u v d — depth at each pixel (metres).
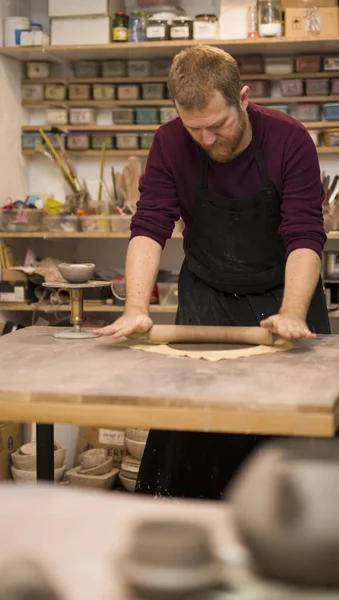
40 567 0.67
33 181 4.55
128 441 3.73
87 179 4.52
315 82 4.14
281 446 0.72
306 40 3.89
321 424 1.46
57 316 4.32
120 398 1.56
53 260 4.34
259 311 2.64
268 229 2.54
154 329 2.20
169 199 2.56
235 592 0.65
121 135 4.30
